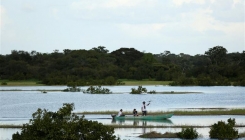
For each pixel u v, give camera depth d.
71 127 90.31
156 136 116.00
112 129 92.88
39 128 90.50
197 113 172.00
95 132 91.88
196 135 114.94
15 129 133.88
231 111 176.75
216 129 114.62
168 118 157.50
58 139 90.00
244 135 116.62
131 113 172.88
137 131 127.31
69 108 94.94
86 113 176.00
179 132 117.06
